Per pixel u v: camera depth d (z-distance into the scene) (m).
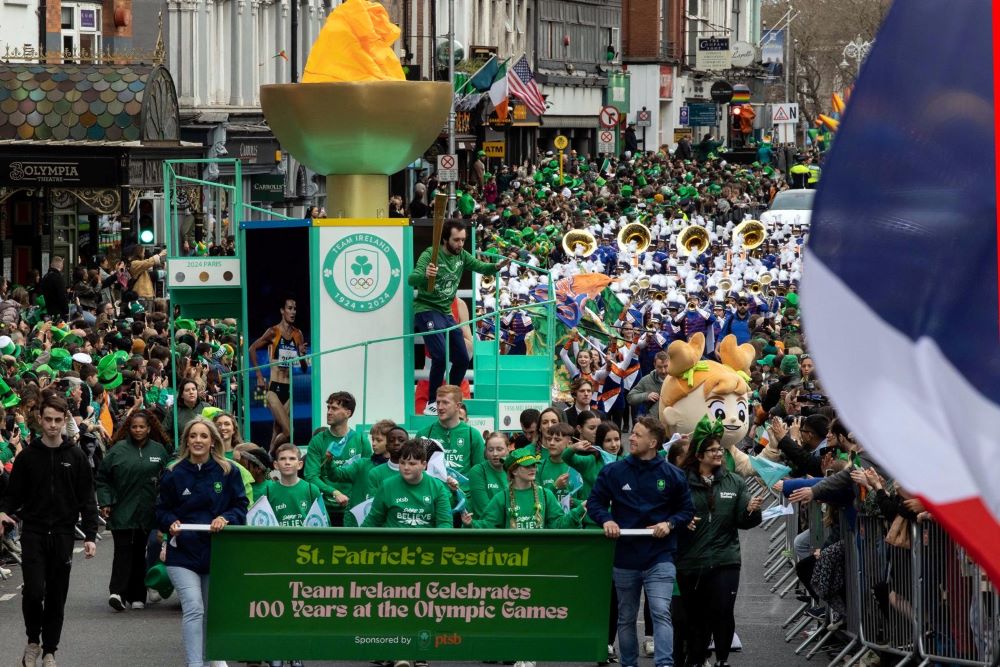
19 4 76.25
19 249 70.12
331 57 36.25
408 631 24.97
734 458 34.31
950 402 13.66
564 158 142.25
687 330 60.69
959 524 13.29
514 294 59.28
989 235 13.88
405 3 135.75
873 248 13.80
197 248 73.31
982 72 13.98
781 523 38.12
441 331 35.16
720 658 25.45
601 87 192.00
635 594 25.12
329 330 36.22
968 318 13.81
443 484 26.48
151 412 31.61
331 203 36.84
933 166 13.91
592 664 27.73
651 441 24.77
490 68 128.25
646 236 76.25
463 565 24.92
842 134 13.93
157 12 97.94
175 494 24.89
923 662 24.33
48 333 46.56
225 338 57.91
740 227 83.38
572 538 24.91
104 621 30.58
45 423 25.97
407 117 35.81
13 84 68.31
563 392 46.75
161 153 69.31
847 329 13.73
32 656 26.16
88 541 26.28
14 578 34.72
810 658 27.53
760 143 189.00
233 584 24.80
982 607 23.64
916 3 14.00
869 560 25.52
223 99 103.12
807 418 30.52
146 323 53.59
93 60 71.69
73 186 66.56
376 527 25.72
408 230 36.22
